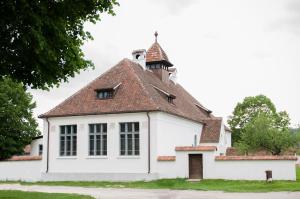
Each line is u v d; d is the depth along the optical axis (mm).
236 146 44906
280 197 19516
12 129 56125
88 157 34625
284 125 58188
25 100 57594
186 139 38844
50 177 35781
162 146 33406
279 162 29469
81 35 20000
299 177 33625
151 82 38406
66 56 18672
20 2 15742
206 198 19609
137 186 28344
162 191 24312
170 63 44094
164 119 34000
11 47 17297
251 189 24297
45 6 16594
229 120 69375
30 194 19641
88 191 24688
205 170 31125
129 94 34812
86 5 18328
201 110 48750
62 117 36062
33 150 55750
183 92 48938
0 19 16250
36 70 18375
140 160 32750
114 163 33625
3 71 18219
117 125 33875
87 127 35031
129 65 38188
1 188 28188
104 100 35312
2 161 38031
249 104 68000
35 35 15859
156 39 44781
